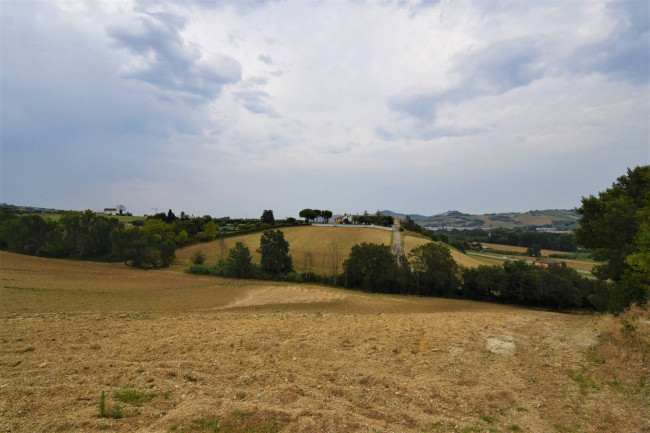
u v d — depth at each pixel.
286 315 26.61
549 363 11.65
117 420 7.30
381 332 16.66
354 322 20.28
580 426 7.40
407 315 26.23
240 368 10.99
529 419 7.82
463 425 7.51
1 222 77.12
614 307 22.31
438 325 18.61
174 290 47.97
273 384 9.76
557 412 8.10
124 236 71.00
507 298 56.75
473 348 13.72
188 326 18.25
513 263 57.91
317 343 14.29
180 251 83.31
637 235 21.17
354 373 10.85
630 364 10.57
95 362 11.06
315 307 39.25
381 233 93.25
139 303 35.81
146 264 71.19
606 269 29.84
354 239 85.75
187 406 8.04
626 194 29.89
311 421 7.34
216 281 57.84
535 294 52.56
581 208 31.25
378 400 8.86
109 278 53.72
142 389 9.06
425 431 7.21
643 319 14.03
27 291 36.06
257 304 40.09
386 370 11.25
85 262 68.88
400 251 74.00
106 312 26.22
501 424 7.60
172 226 94.44
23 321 19.84
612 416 7.69
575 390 9.28
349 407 8.33
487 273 56.16
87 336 15.21
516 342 14.49
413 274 60.03
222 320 21.34
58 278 48.03
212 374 10.41
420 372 11.10
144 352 12.62
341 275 62.22
